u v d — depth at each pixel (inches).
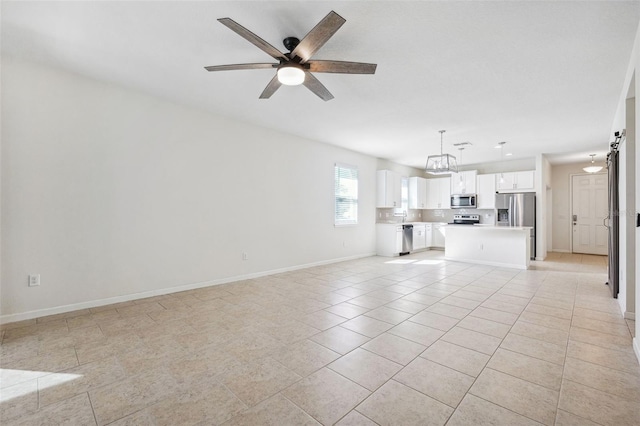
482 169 330.6
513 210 284.0
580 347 94.9
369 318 120.1
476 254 247.4
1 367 82.5
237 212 182.2
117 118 136.1
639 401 67.9
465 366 83.4
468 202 317.1
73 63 116.3
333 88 135.3
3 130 110.6
